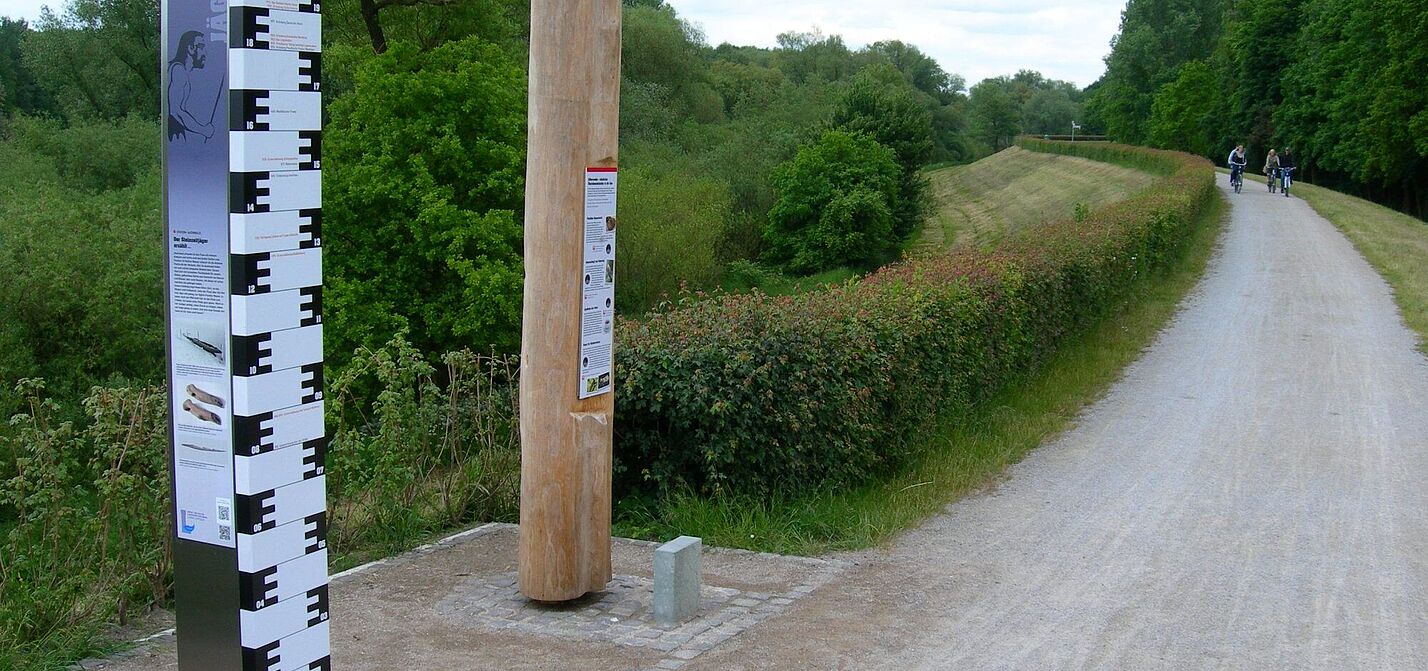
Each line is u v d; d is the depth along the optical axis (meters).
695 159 43.72
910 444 8.55
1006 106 106.94
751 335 7.31
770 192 43.59
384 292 19.70
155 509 5.79
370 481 6.92
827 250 40.19
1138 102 86.94
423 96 20.19
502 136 20.73
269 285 3.09
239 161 2.98
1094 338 14.18
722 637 5.17
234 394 3.08
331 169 20.28
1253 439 9.56
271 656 3.22
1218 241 25.59
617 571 6.25
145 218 20.98
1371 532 6.95
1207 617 5.48
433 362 19.67
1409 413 10.47
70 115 36.06
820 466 7.50
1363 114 50.47
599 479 5.69
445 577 6.12
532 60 5.38
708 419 7.05
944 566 6.33
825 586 5.96
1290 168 39.03
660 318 7.80
